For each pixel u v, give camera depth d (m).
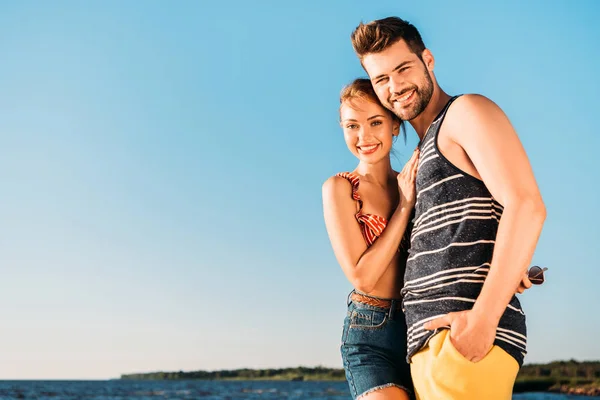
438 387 2.35
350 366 3.10
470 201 2.39
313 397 87.88
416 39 2.65
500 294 2.20
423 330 2.45
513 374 2.35
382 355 3.04
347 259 2.99
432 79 2.68
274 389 122.88
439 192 2.46
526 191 2.24
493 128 2.34
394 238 2.90
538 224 2.23
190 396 88.06
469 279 2.36
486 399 2.28
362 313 3.11
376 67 2.67
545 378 97.06
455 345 2.28
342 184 3.11
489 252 2.37
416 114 2.66
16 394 84.94
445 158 2.46
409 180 2.90
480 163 2.33
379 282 3.08
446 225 2.42
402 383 2.99
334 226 3.06
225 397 86.00
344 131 3.18
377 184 3.17
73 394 89.25
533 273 2.43
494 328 2.22
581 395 88.00
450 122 2.47
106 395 87.69
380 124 3.11
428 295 2.46
